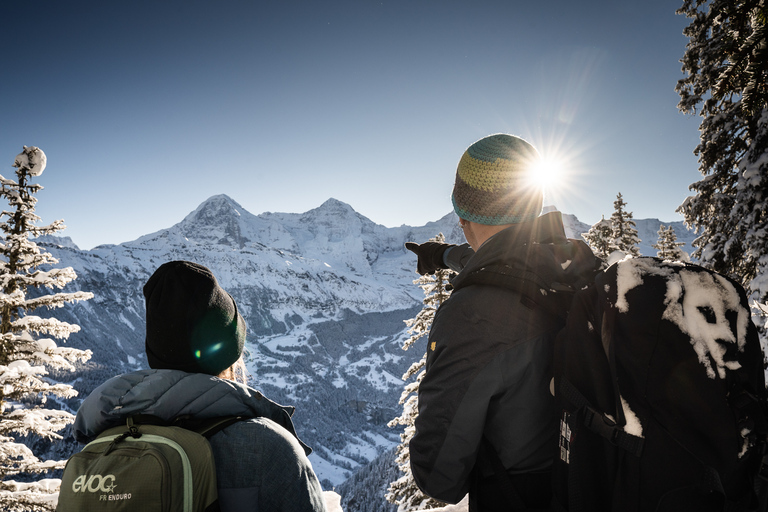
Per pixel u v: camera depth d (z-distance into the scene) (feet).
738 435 3.97
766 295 23.09
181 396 4.65
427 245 7.47
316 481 4.97
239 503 4.42
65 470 4.48
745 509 4.09
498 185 5.55
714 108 29.55
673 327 4.16
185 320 4.94
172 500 4.09
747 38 8.13
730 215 26.89
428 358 5.47
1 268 34.91
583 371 4.45
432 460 5.12
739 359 4.32
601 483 4.25
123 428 4.60
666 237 51.96
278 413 5.39
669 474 3.98
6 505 28.35
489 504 5.31
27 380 31.04
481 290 5.17
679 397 4.01
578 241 5.89
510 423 4.99
